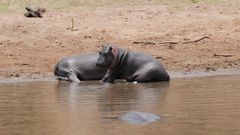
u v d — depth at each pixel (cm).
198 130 2786
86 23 6531
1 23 6431
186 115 3144
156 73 4594
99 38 6119
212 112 3216
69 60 4853
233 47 5969
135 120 3028
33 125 2962
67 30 6306
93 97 3831
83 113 3259
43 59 5459
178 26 6544
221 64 5384
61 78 4788
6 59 5441
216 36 6284
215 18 6819
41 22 6481
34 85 4456
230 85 4269
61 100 3719
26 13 6644
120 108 3397
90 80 4838
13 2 7019
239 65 5359
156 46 5934
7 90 4184
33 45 5894
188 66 5303
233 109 3297
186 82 4500
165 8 7081
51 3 7075
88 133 2755
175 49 5872
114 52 4641
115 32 6300
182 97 3756
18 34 6162
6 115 3238
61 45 5903
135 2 7231
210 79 4644
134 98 3762
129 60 4672
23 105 3547
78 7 7019
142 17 6756
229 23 6662
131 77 4656
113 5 7119
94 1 7194
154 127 2858
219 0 7419
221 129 2803
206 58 5603
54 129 2858
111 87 4347
